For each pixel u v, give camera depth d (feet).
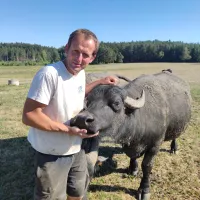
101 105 12.00
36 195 9.75
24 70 189.26
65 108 8.96
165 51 331.16
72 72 8.89
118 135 13.62
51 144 9.14
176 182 17.76
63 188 9.94
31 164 19.85
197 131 27.40
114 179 18.13
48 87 8.49
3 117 32.17
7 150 22.31
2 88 61.72
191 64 243.40
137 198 16.10
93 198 15.94
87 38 8.52
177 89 18.98
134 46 343.26
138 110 14.51
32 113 8.53
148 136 15.25
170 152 22.21
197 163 20.53
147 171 15.97
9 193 16.34
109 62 314.14
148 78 18.03
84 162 10.61
